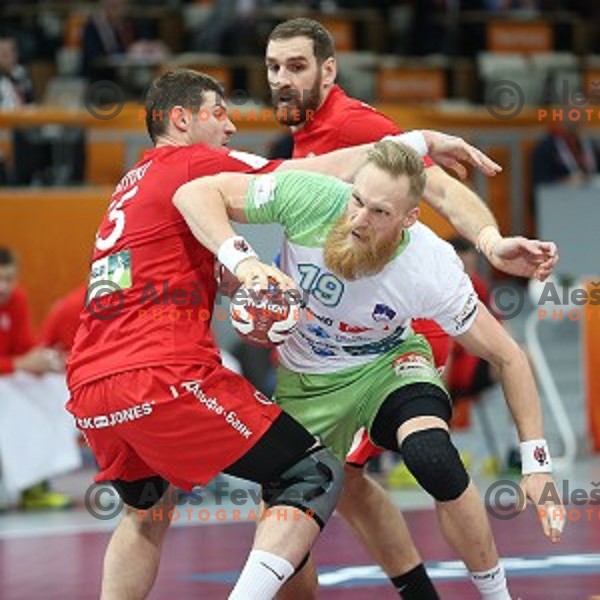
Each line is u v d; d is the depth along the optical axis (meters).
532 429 12.07
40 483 23.45
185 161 12.12
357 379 12.38
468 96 37.75
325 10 40.34
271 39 13.95
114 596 12.37
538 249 11.66
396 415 12.09
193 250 11.98
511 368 12.12
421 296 11.77
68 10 39.50
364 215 11.23
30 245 28.20
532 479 12.01
